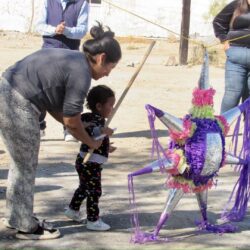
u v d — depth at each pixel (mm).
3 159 7148
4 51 20016
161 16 27188
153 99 11758
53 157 7383
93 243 4742
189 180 4730
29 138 4523
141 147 8055
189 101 11703
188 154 4652
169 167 4641
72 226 5090
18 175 4613
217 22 7516
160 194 6051
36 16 27062
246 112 5219
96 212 4980
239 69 7449
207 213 5547
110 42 4477
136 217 4914
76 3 7867
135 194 6031
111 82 13703
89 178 4902
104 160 4887
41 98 4480
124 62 18000
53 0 7859
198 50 18859
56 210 5473
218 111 10844
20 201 4633
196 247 4746
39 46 22422
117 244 4738
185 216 5430
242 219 5426
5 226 4984
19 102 4465
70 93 4375
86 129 4734
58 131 8859
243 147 5305
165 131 9094
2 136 4586
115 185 6309
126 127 9258
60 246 4664
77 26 7867
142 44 24641
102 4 27141
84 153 4871
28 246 4641
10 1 27312
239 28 7281
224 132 4852
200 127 4691
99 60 4473
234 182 6508
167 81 14469
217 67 17422
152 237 4824
